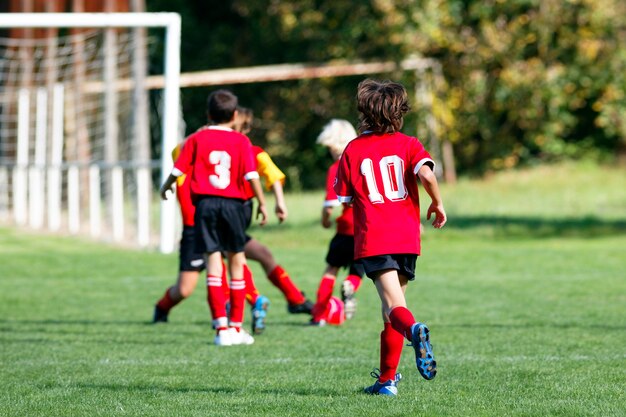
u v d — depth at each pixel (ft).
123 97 263.49
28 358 76.79
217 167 82.48
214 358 76.13
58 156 235.81
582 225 228.63
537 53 345.10
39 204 238.48
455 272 146.00
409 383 64.75
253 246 96.07
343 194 59.36
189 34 371.56
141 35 208.23
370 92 58.95
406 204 58.29
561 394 60.13
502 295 119.14
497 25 337.11
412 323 54.80
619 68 336.49
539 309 106.22
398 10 323.98
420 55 331.16
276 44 367.04
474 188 319.47
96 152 268.21
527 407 56.03
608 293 120.06
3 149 282.15
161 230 176.86
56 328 94.94
